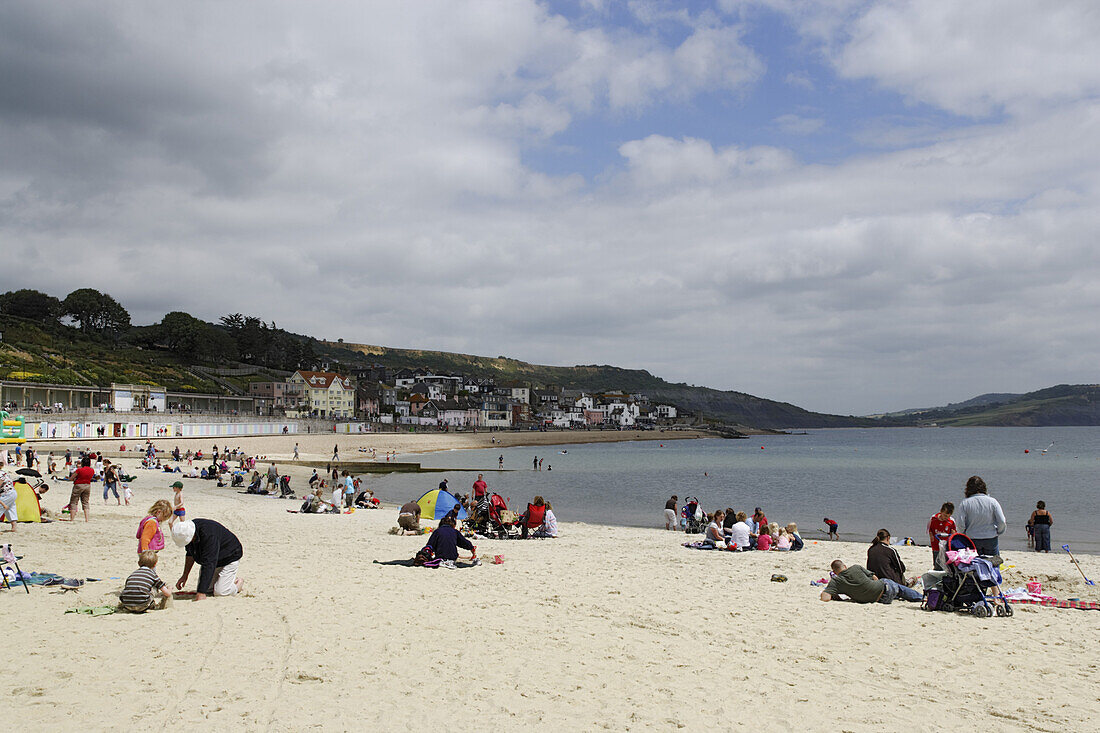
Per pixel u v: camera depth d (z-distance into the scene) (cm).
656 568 1692
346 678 782
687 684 802
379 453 10456
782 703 749
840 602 1291
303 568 1503
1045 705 761
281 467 6844
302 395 16175
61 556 1535
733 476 7038
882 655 945
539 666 853
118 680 747
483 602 1215
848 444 18188
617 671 844
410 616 1085
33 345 13312
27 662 795
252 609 1098
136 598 1051
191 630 959
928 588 1289
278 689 738
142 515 2564
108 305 17600
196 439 9462
